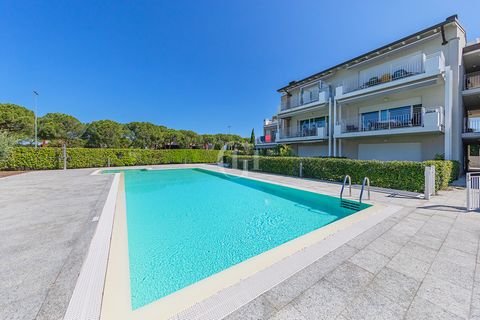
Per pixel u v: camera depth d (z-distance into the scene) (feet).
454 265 8.96
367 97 44.80
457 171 34.45
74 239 11.85
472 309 6.40
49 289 7.36
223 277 7.93
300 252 9.98
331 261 9.19
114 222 14.83
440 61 33.99
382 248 10.50
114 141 119.85
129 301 6.77
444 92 36.55
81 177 41.27
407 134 39.52
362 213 16.46
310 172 39.24
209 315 6.07
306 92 63.98
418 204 19.36
